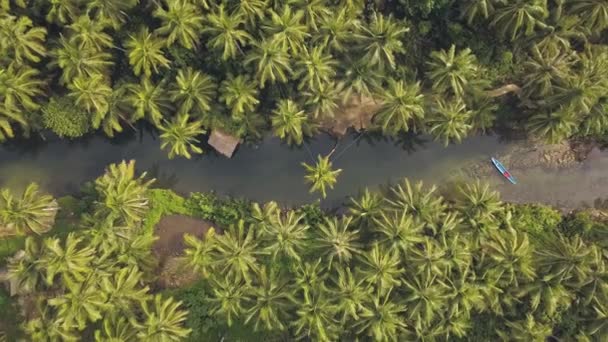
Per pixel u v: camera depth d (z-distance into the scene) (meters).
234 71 28.84
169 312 27.66
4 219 27.59
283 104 28.48
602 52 28.50
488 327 28.27
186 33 26.94
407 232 27.23
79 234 28.58
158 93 28.53
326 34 27.53
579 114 28.84
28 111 29.31
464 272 27.14
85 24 26.77
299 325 26.95
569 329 27.77
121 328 27.03
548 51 28.42
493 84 30.80
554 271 27.27
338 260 28.12
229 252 27.50
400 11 29.72
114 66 29.69
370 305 27.30
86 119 29.67
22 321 29.02
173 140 28.75
